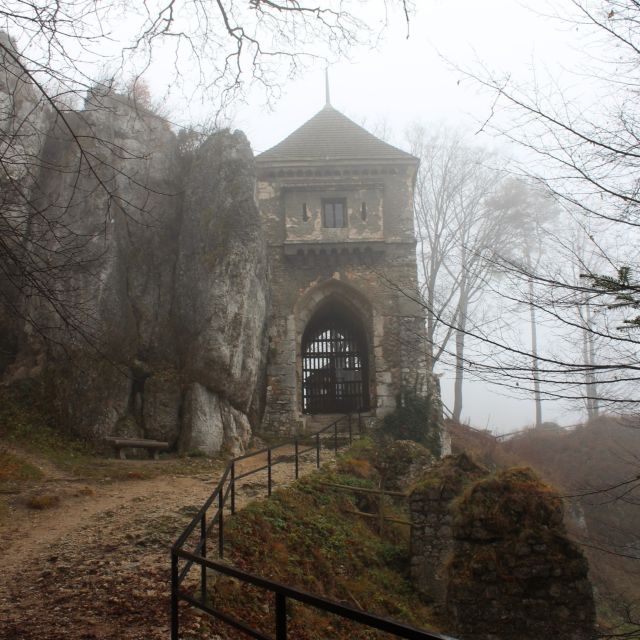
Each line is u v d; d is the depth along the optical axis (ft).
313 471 44.39
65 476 40.55
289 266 70.18
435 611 32.60
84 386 52.08
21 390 52.65
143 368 56.03
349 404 77.05
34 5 17.37
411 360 67.31
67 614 19.16
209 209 61.05
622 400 16.48
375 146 75.36
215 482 40.75
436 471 37.55
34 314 54.54
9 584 21.95
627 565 52.06
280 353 67.46
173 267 61.31
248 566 25.93
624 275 16.25
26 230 23.94
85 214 56.03
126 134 61.05
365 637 26.32
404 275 70.28
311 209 70.74
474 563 29.27
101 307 54.60
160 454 52.13
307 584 27.71
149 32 22.15
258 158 72.33
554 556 28.84
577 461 77.66
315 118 80.74
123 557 24.85
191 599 14.32
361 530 38.29
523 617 28.27
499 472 32.24
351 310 73.05
